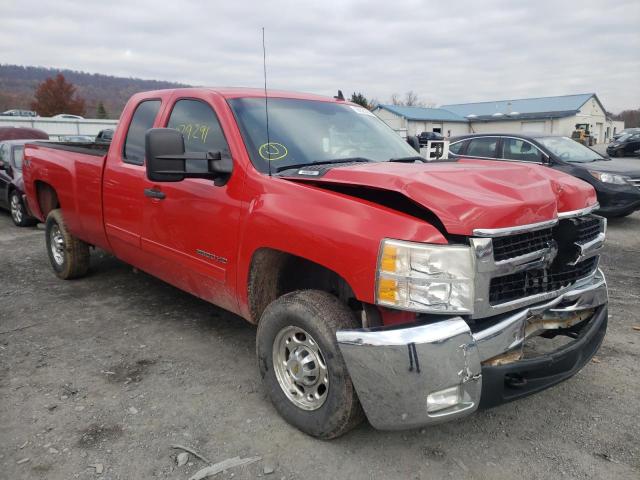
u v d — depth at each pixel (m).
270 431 3.04
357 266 2.61
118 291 5.54
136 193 4.29
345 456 2.82
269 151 3.44
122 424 3.10
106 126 40.72
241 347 4.19
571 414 3.27
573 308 3.04
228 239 3.41
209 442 2.93
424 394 2.46
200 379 3.66
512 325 2.66
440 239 2.47
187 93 4.05
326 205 2.82
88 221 5.09
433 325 2.46
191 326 4.61
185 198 3.75
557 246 2.92
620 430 3.10
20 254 7.21
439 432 3.06
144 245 4.31
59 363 3.88
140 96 4.62
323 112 4.08
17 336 4.36
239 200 3.32
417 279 2.46
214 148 3.64
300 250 2.88
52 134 38.31
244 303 3.41
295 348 3.03
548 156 9.63
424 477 2.68
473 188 2.69
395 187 2.64
